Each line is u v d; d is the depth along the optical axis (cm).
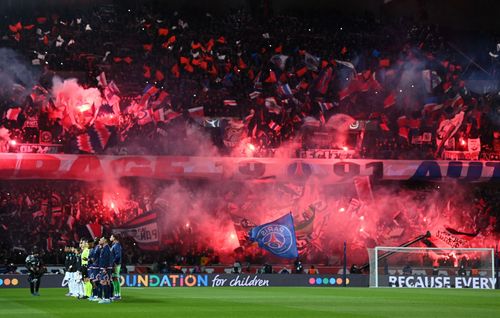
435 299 5412
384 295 6000
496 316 3700
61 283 7369
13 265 8431
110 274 4641
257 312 3912
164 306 4362
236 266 9269
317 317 3588
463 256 9938
